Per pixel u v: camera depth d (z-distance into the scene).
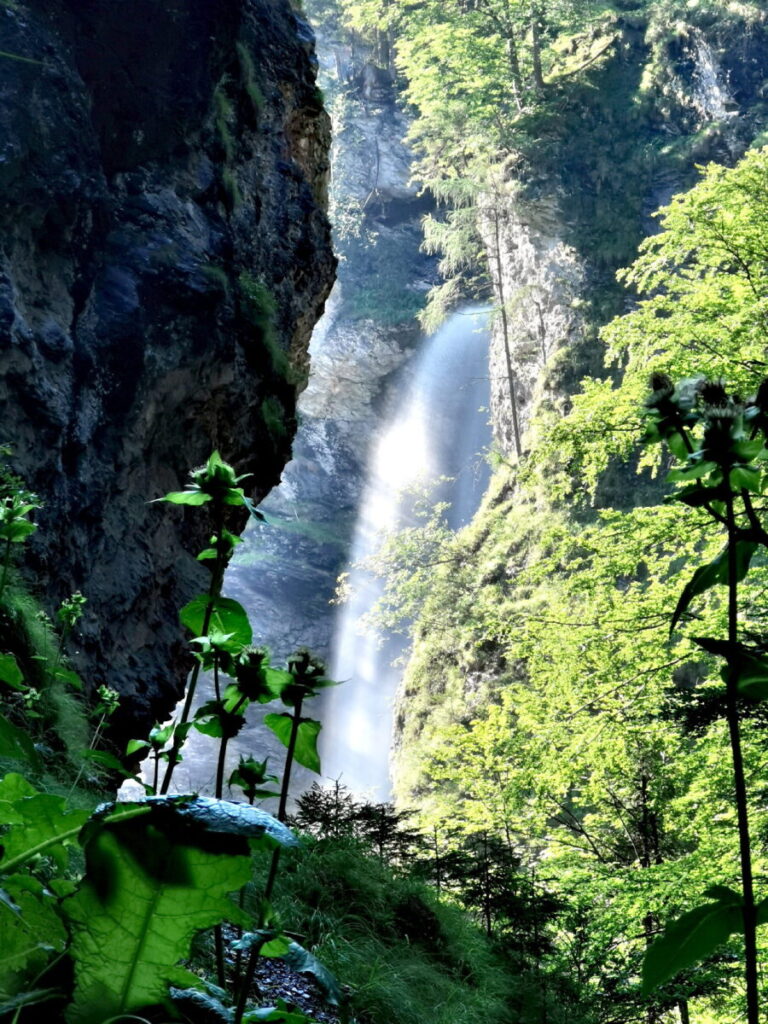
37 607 7.45
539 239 37.66
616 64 39.88
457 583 33.62
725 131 37.81
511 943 9.62
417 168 43.78
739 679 0.92
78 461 10.09
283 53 14.34
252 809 0.64
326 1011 4.35
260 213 13.25
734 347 12.88
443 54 39.56
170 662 11.41
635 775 13.28
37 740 4.96
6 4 9.82
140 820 0.62
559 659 13.48
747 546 0.98
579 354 35.59
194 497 1.14
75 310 10.34
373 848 9.48
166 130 11.47
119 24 10.86
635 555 13.04
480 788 16.09
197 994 0.68
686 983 8.66
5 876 0.69
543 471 33.00
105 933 0.63
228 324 11.68
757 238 13.41
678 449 1.07
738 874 9.10
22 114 9.70
